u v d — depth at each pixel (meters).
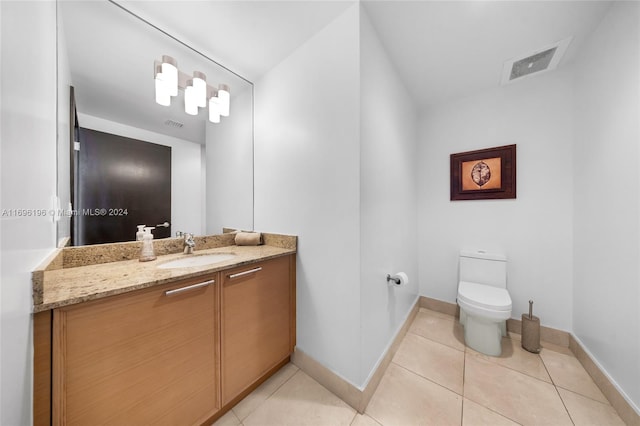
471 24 1.28
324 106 1.28
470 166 2.04
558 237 1.68
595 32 1.31
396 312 1.67
